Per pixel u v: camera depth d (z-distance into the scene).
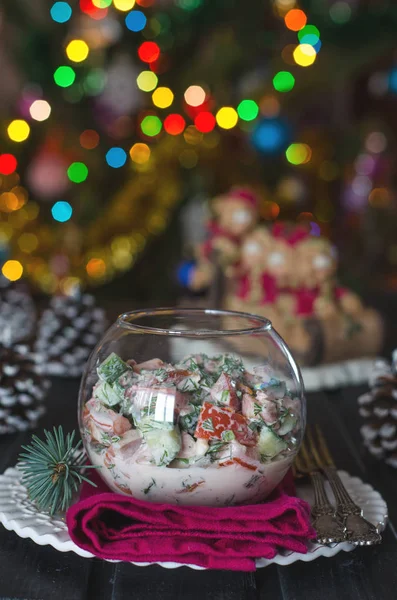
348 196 1.68
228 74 1.43
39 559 0.42
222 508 0.43
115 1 1.37
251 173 1.51
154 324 0.49
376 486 0.55
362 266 1.67
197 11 1.39
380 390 0.60
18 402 0.63
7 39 1.43
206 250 0.96
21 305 0.97
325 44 1.38
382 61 1.60
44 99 1.48
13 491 0.48
